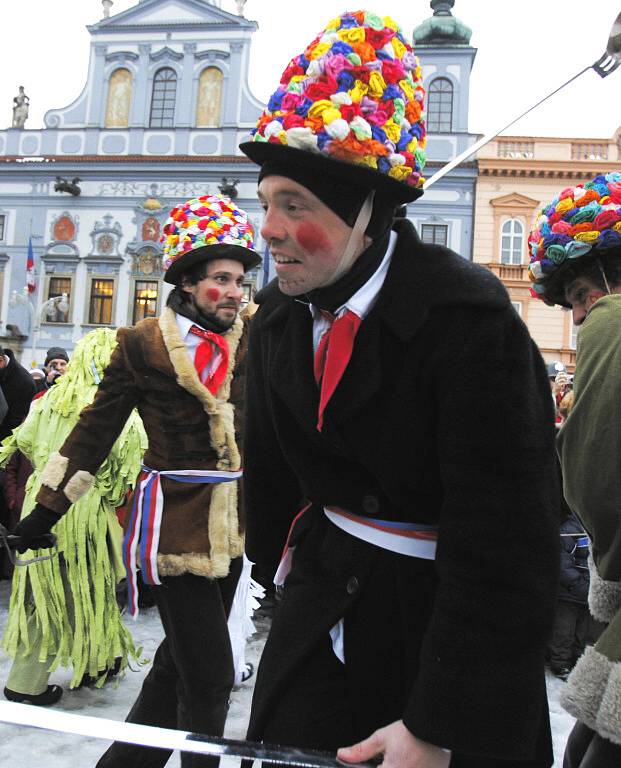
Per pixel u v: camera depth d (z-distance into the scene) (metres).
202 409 2.10
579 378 1.22
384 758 1.00
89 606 2.90
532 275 1.54
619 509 1.13
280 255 1.05
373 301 1.07
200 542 2.03
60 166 24.00
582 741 1.56
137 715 2.06
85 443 2.10
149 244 23.59
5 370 5.28
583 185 1.44
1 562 4.95
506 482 0.98
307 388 1.12
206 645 1.97
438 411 1.02
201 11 24.38
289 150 0.99
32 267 23.64
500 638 0.96
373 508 1.14
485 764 1.09
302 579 1.23
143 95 24.45
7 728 2.64
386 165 1.02
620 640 1.08
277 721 1.18
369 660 1.13
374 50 1.01
